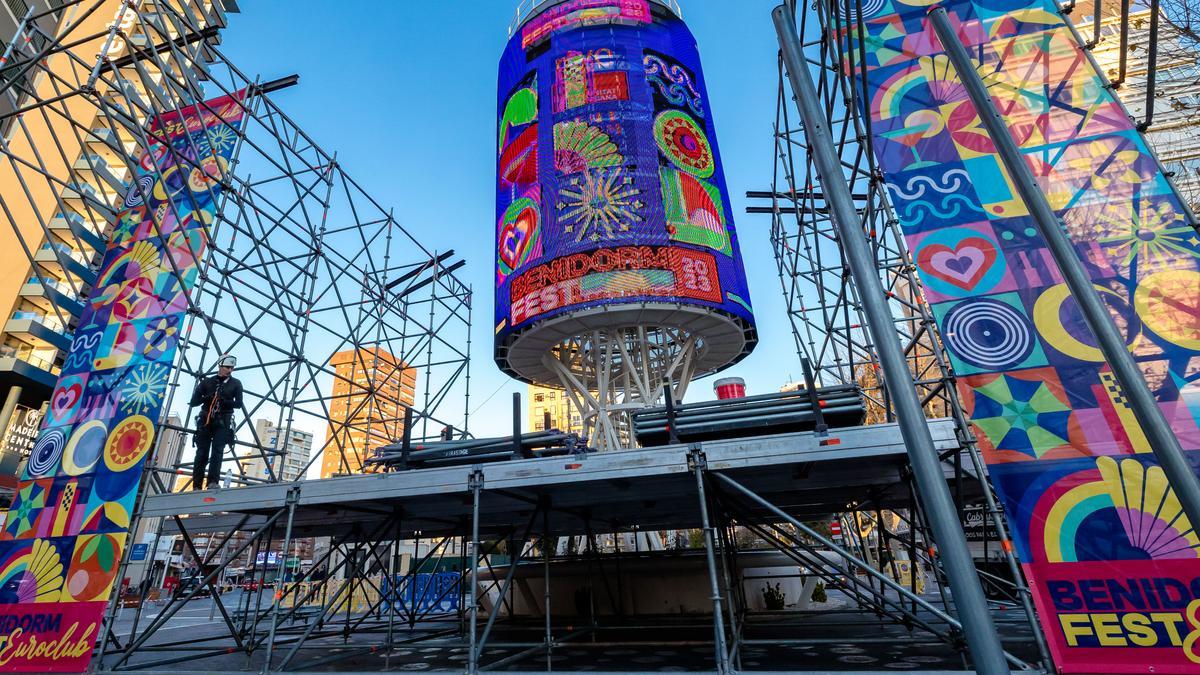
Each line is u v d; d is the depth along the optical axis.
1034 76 7.42
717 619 6.06
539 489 8.12
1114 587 5.28
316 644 11.02
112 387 8.71
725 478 6.83
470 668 6.69
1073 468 5.70
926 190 7.20
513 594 15.07
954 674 5.77
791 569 15.21
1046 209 3.02
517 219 21.53
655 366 23.61
